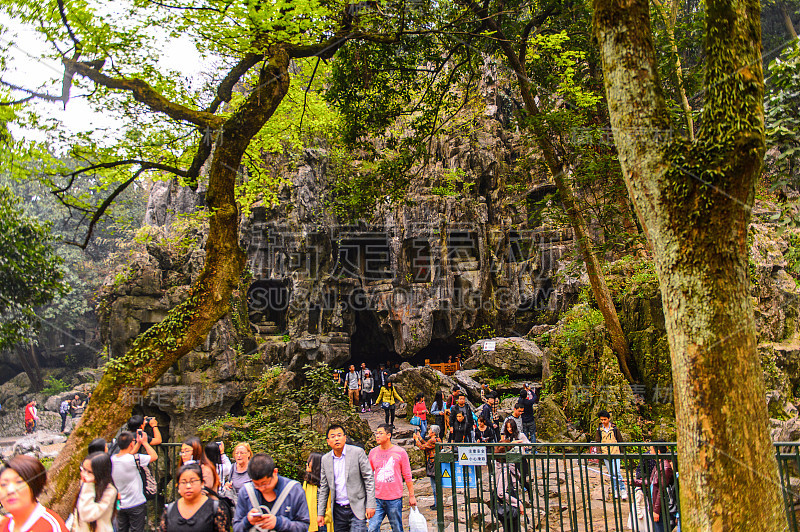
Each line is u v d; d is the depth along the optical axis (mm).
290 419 10227
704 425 3180
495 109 23047
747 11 3457
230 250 6723
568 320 14688
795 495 5172
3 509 2977
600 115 13219
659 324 12133
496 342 16906
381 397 14078
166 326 6316
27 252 6551
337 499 4895
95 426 5633
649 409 11586
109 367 6016
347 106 11750
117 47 6609
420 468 10641
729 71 3354
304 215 21094
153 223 18844
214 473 4812
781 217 7203
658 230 3520
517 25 12695
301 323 21641
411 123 12938
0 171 6445
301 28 6836
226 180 6715
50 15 5973
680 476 3324
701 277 3297
